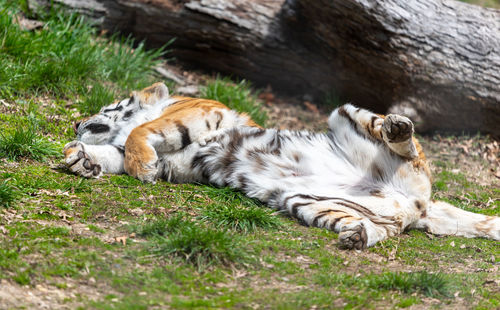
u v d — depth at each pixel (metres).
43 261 8.45
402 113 19.86
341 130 12.84
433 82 19.17
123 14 22.38
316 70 22.00
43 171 12.37
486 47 18.88
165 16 22.06
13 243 8.79
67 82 17.64
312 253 10.09
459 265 10.53
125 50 20.44
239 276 8.91
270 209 12.33
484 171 17.91
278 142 12.99
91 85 18.02
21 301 7.39
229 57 22.55
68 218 10.11
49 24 20.03
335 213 11.50
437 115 19.89
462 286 9.31
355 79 21.00
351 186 12.36
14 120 14.82
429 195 12.38
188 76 22.34
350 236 10.50
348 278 9.10
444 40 18.89
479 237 12.50
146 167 12.59
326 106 22.14
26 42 17.91
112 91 18.06
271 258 9.60
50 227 9.55
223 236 9.48
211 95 19.55
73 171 12.34
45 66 17.27
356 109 12.64
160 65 21.62
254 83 23.22
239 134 13.21
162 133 12.91
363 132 12.54
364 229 10.66
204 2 21.58
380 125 12.11
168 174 13.32
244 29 21.69
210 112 13.46
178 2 21.89
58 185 11.59
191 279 8.62
